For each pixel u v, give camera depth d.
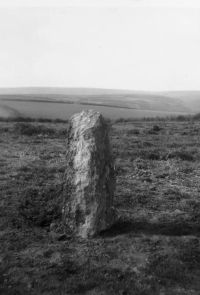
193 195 15.65
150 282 9.30
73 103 110.38
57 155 22.88
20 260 10.04
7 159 21.11
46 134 33.91
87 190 11.27
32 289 8.93
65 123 52.00
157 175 18.52
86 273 9.55
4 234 11.36
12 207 13.30
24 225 12.02
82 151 11.36
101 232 11.50
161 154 23.69
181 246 10.85
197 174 19.30
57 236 11.28
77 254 10.41
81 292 8.91
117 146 27.12
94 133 11.37
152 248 10.72
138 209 13.70
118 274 9.54
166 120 61.06
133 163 21.11
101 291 8.95
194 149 26.80
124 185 16.59
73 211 11.46
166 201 14.67
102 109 95.81
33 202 13.44
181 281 9.42
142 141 30.19
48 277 9.36
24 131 34.53
